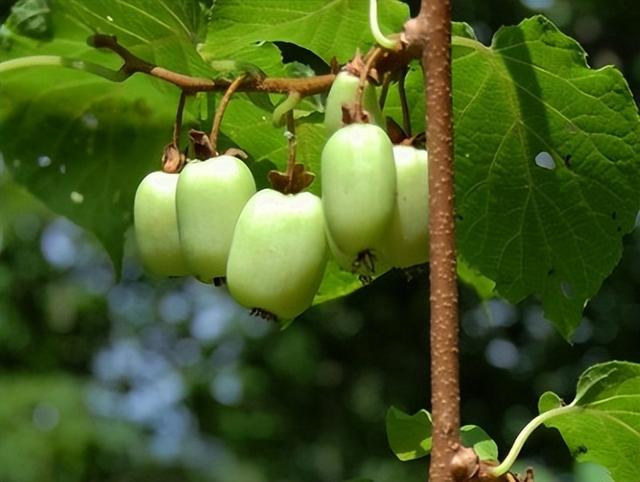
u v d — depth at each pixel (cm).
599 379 60
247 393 248
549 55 63
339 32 64
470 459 54
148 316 292
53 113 67
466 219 66
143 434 239
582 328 222
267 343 251
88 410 225
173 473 254
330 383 238
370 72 57
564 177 65
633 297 218
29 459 210
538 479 203
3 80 66
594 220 65
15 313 255
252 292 56
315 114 64
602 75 63
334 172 55
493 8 192
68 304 267
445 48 56
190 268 58
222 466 251
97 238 69
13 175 68
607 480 97
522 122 65
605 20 205
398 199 56
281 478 243
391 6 62
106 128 67
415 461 227
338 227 55
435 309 55
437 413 55
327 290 69
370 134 56
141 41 64
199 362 279
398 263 57
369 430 234
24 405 220
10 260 257
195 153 59
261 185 67
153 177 60
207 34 63
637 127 64
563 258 66
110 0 62
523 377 226
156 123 67
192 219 58
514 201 66
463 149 65
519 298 67
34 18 63
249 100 64
